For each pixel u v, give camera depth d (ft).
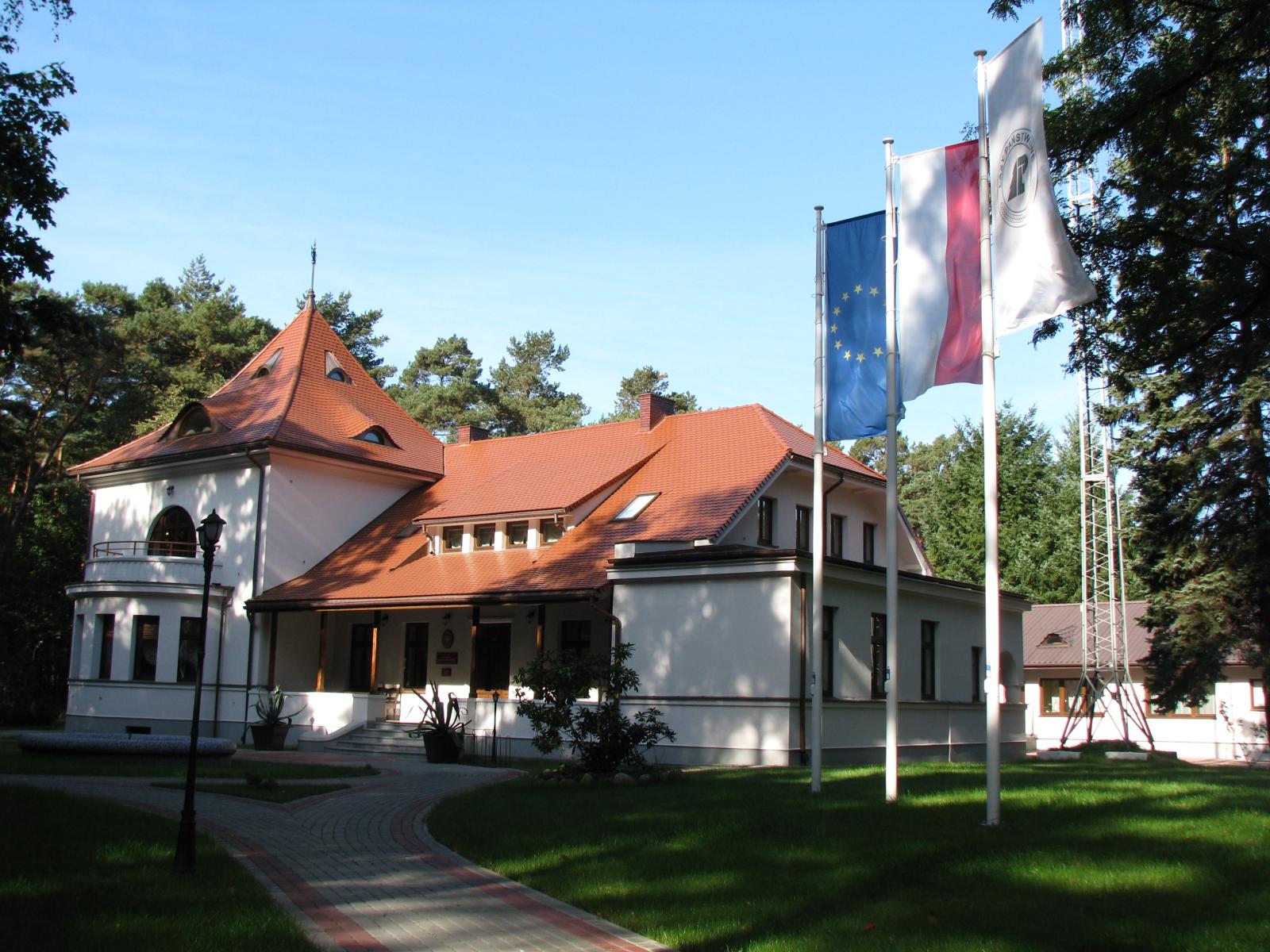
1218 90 62.28
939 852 33.40
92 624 107.65
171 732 103.55
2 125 63.72
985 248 40.06
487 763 78.48
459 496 108.99
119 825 39.86
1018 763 77.10
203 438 112.37
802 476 97.86
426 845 39.86
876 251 48.16
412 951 25.43
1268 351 62.75
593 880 32.58
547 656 59.62
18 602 135.44
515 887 32.63
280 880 32.83
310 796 53.72
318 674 99.71
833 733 74.69
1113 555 118.21
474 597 87.76
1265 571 85.66
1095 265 64.08
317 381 120.37
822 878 31.37
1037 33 39.34
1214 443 86.63
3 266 66.64
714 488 92.99
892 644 45.21
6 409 130.52
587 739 64.85
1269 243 58.75
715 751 72.84
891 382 45.44
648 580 78.23
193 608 105.91
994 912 27.30
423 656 104.78
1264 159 61.36
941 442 237.86
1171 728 133.08
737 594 73.87
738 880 31.68
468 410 204.74
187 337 166.20
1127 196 64.13
